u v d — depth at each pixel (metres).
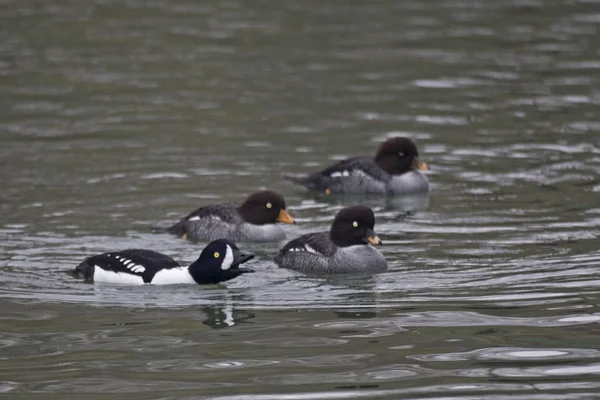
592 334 12.43
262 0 35.94
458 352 11.92
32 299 14.16
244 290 14.73
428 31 32.06
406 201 19.56
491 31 31.95
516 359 11.69
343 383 11.06
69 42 30.77
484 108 25.19
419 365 11.56
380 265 15.62
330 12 34.34
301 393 10.82
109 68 28.53
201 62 29.14
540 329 12.65
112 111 25.06
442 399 10.62
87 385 11.05
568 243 16.48
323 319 13.25
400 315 13.35
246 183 20.34
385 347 12.14
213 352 12.06
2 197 19.02
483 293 14.20
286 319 13.34
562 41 30.72
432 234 17.31
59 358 11.89
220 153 22.14
